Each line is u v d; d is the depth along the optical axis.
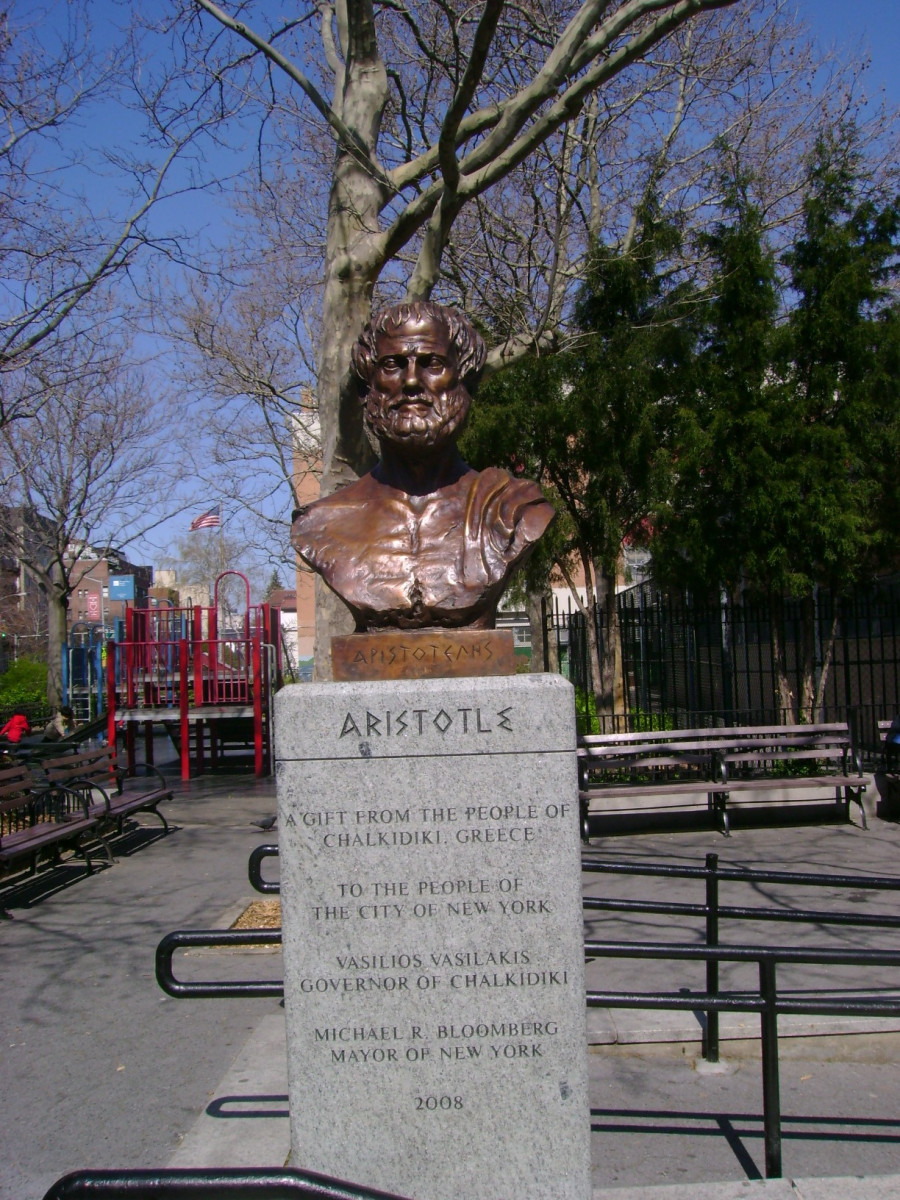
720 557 11.29
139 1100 4.39
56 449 28.61
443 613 3.43
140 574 49.84
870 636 11.81
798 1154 3.82
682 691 19.44
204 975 5.93
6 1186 3.70
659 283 12.58
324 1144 3.01
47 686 26.73
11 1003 5.63
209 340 14.93
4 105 11.36
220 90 10.14
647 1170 3.73
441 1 9.07
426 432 3.58
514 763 3.02
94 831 9.59
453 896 3.01
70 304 11.89
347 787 3.02
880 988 5.00
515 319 11.52
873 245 11.09
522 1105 3.01
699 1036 4.79
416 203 8.09
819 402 10.83
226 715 16.16
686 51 12.39
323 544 3.65
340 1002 3.02
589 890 7.57
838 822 9.96
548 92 7.82
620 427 11.98
